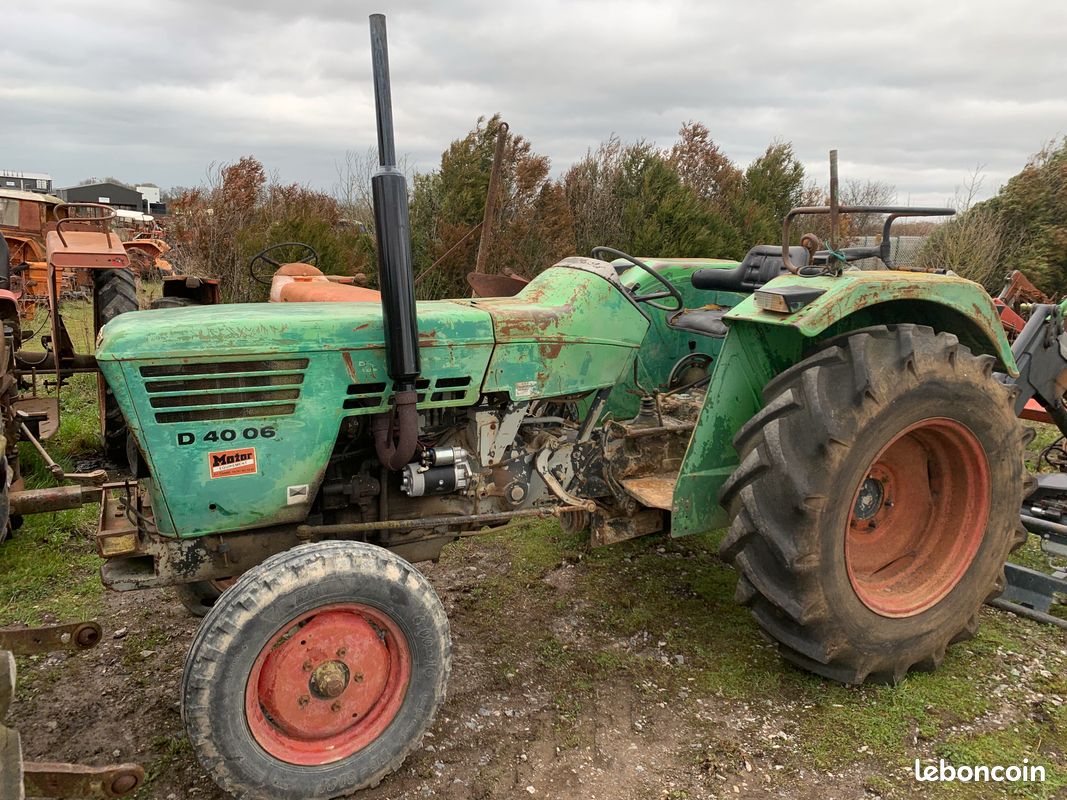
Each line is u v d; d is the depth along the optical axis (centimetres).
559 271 287
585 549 380
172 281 530
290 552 204
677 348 382
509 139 930
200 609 289
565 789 217
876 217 1923
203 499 221
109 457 464
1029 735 241
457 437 266
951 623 270
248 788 198
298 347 224
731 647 292
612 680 271
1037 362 376
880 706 254
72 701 256
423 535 268
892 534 288
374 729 215
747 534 243
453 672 275
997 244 1169
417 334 221
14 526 379
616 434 296
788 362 279
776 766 227
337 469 255
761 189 1291
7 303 459
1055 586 312
